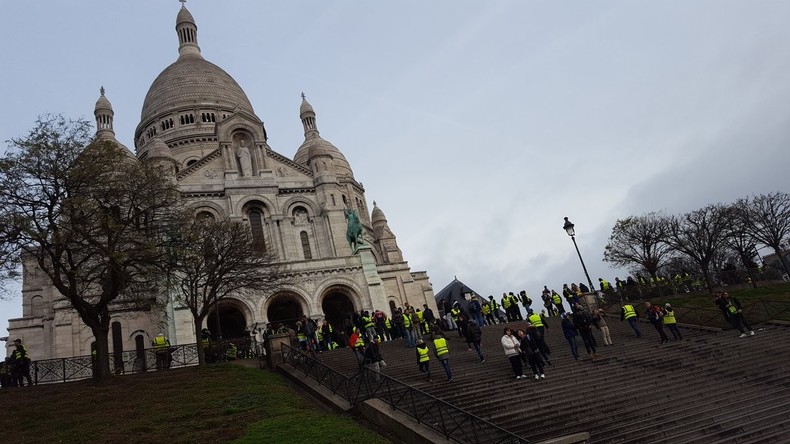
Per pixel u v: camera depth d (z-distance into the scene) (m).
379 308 43.81
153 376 24.88
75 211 24.64
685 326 30.75
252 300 40.72
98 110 63.41
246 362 27.50
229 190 48.97
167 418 18.34
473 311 34.12
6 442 16.89
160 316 38.81
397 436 16.02
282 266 43.19
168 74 76.31
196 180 50.03
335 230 50.88
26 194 24.50
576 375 20.81
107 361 24.83
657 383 19.80
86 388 23.14
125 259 24.56
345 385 21.08
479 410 17.34
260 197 49.84
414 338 29.59
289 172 53.97
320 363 21.88
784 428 15.80
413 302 53.09
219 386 22.22
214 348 29.81
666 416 16.73
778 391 18.66
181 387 22.41
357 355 23.72
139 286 29.86
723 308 27.61
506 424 16.25
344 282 44.28
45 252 25.94
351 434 15.30
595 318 26.53
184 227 31.52
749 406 17.44
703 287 46.94
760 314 30.78
